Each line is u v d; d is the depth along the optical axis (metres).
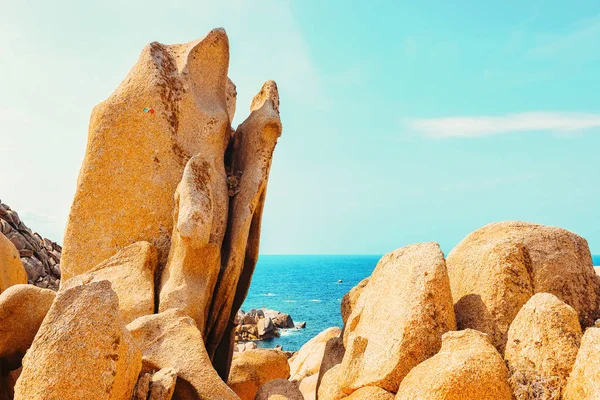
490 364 4.54
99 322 4.79
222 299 8.31
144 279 7.47
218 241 8.40
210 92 9.64
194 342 5.93
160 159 8.61
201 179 7.75
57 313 4.84
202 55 9.50
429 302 5.30
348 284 82.31
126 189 8.54
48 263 17.14
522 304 5.41
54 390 4.50
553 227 6.07
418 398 4.45
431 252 5.70
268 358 8.43
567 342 4.47
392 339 5.29
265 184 9.29
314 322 36.84
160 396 5.20
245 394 8.00
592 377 3.99
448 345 4.89
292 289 71.31
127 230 8.45
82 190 8.54
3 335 5.86
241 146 9.63
